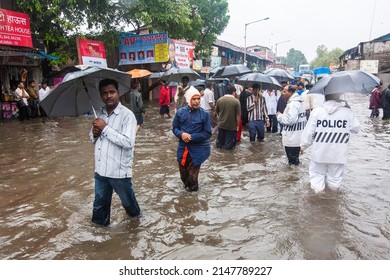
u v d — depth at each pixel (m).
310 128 5.03
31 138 10.05
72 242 3.74
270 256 3.40
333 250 3.48
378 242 3.62
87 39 17.75
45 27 16.73
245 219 4.26
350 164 6.83
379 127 12.07
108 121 3.76
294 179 5.82
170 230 3.99
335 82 4.77
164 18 19.80
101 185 3.89
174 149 8.44
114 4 19.11
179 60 23.03
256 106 9.19
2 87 15.01
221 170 6.52
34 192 5.39
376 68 33.38
